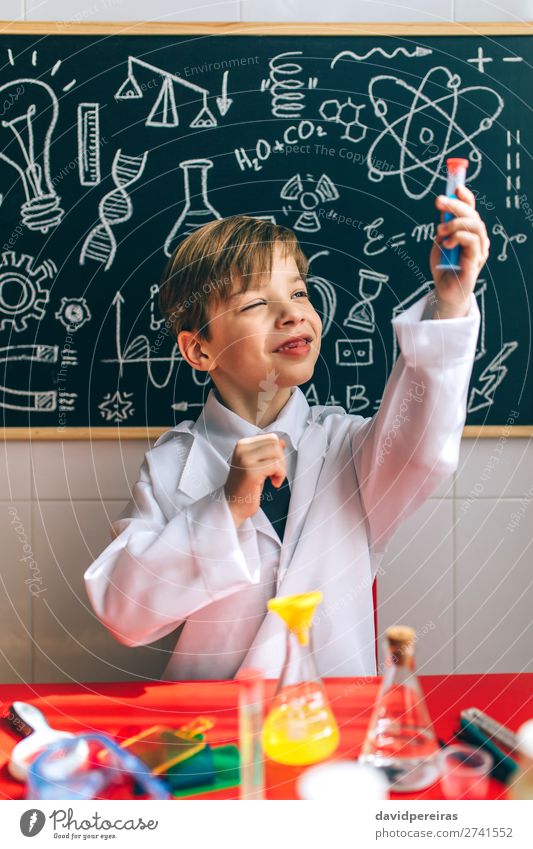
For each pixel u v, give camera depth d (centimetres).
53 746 71
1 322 125
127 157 124
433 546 131
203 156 124
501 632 132
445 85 124
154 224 125
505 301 127
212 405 113
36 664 131
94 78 123
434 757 68
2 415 126
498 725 72
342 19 124
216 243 110
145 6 124
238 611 105
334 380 127
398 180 125
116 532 108
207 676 106
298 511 107
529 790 65
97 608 99
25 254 125
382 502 106
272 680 89
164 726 79
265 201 125
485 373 128
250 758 69
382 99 124
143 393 126
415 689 70
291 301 110
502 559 131
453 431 99
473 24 124
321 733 71
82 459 128
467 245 94
